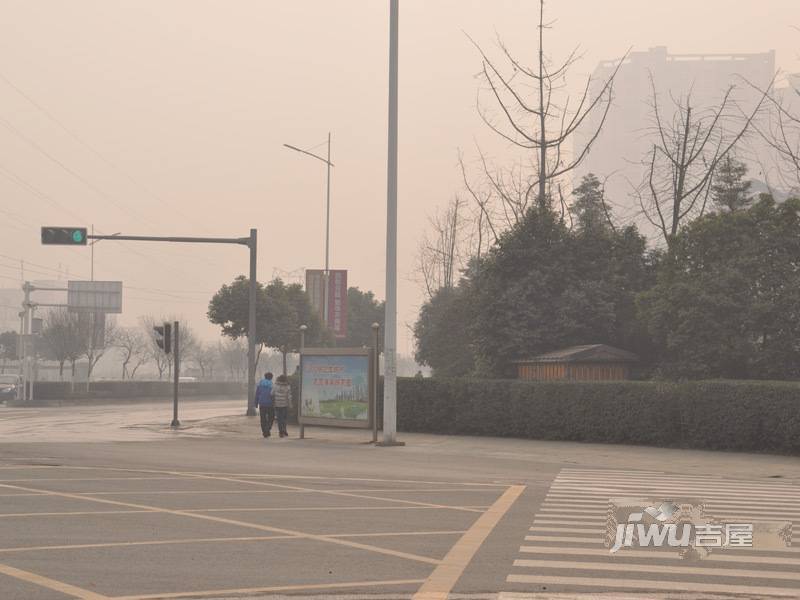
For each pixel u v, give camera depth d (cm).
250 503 1327
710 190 4238
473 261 5822
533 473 1858
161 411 4809
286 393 2941
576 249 3875
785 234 3053
